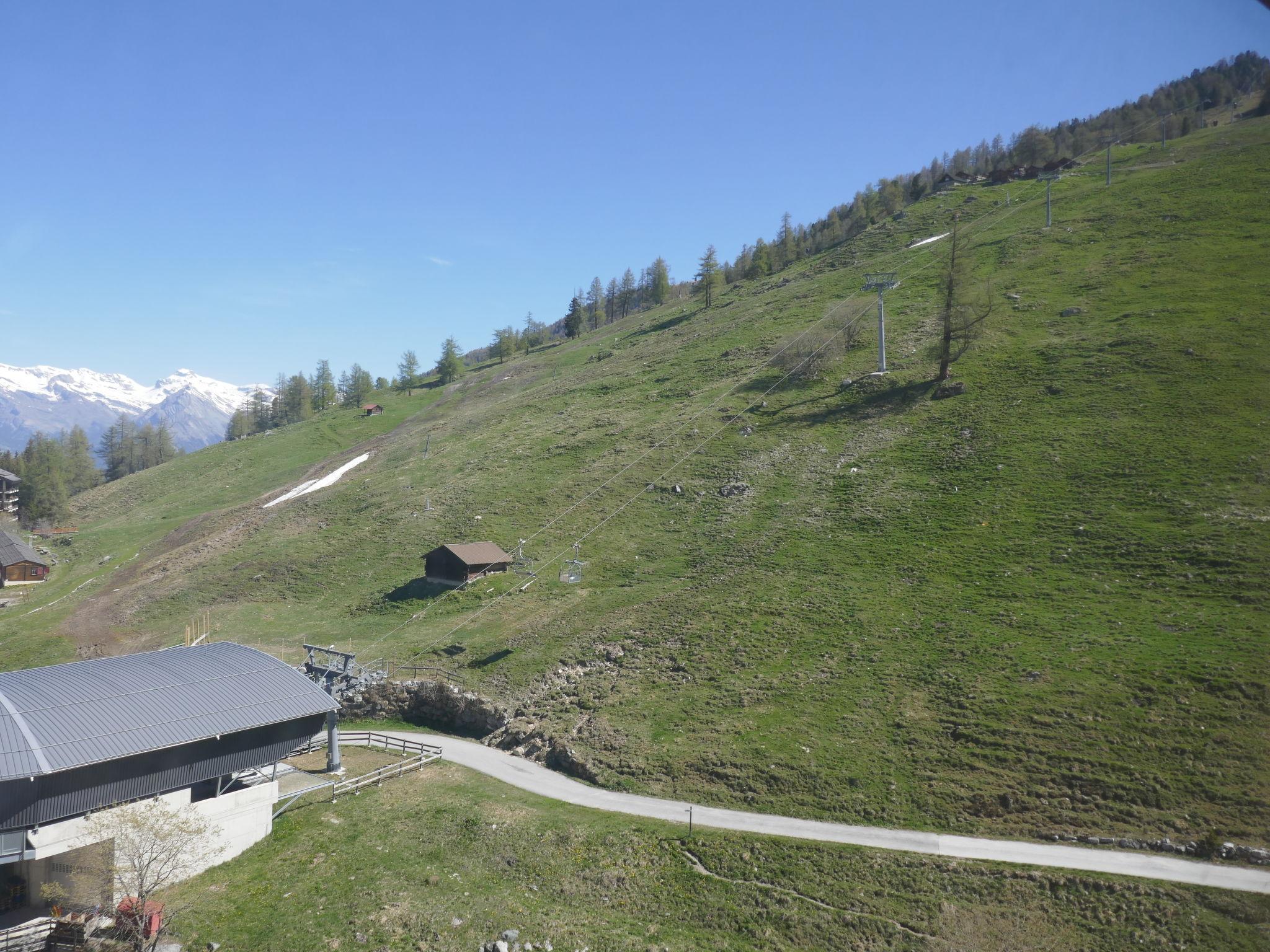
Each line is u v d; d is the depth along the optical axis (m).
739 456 92.31
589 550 81.75
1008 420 80.88
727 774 45.41
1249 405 70.25
